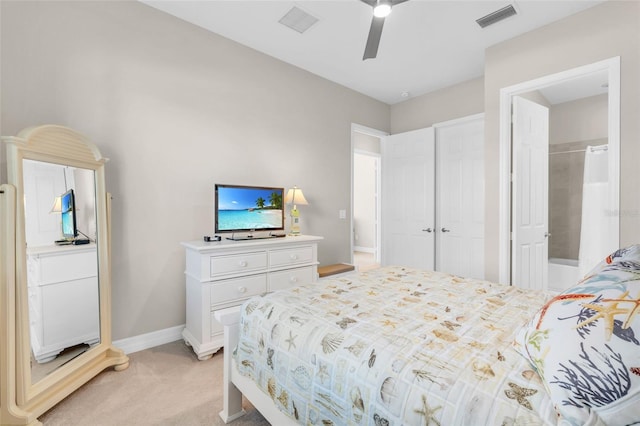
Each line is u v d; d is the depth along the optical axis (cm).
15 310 150
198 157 268
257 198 283
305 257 290
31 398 154
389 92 416
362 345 102
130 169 233
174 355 229
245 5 240
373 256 678
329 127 378
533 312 131
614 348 64
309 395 105
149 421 158
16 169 153
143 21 238
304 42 293
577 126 404
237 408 159
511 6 239
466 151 377
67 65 206
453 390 78
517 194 290
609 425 60
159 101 247
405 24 263
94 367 193
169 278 253
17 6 189
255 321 139
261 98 311
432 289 169
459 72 355
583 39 242
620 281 78
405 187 430
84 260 194
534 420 66
